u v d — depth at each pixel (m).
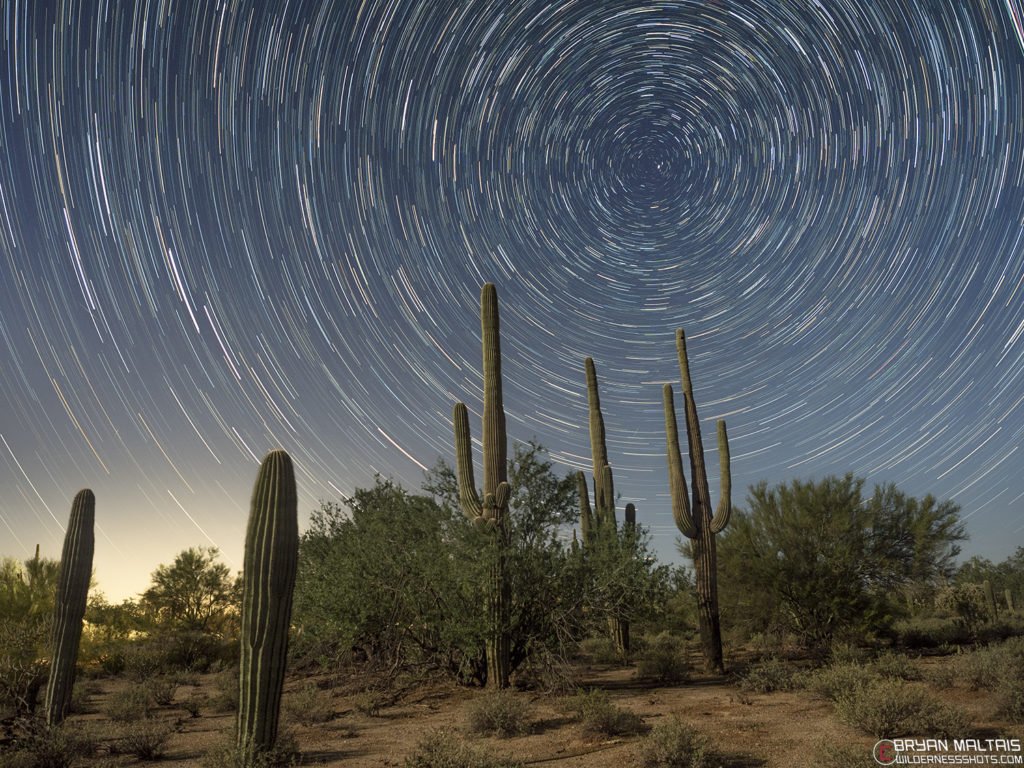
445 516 12.56
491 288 12.93
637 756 6.67
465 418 12.46
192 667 18.09
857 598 15.92
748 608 17.52
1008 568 37.44
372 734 8.77
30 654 10.99
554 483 12.90
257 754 6.64
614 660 16.16
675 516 14.25
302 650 15.05
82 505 10.27
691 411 14.90
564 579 12.05
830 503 16.91
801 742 7.00
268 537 7.11
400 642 12.29
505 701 8.88
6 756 7.56
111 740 8.16
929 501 16.56
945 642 15.84
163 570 23.92
